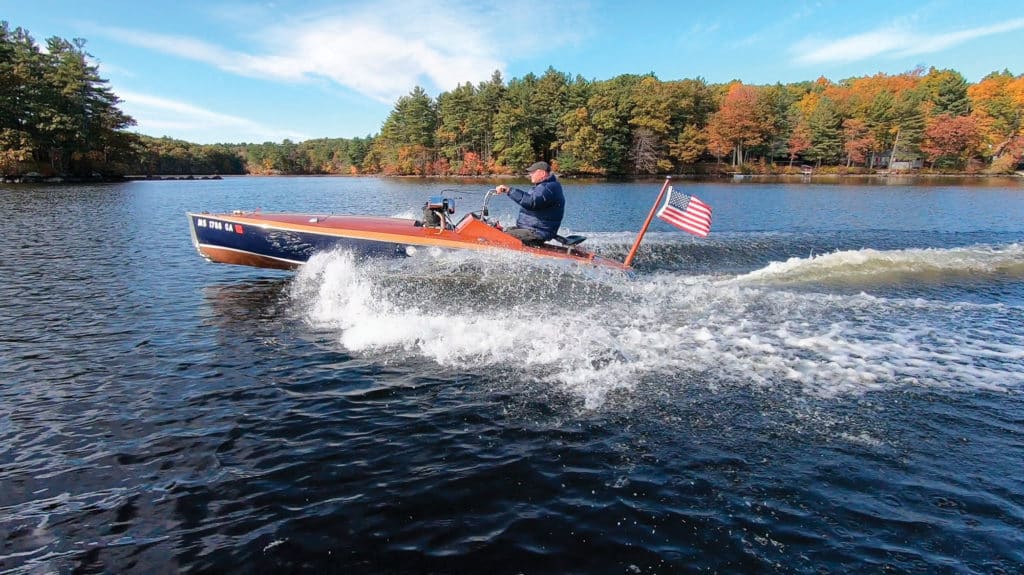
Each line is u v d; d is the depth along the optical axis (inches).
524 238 289.0
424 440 127.5
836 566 88.0
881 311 227.5
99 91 2081.7
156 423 135.8
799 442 125.7
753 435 129.0
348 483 110.8
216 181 2245.3
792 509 102.2
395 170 3078.2
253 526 98.0
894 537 94.3
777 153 2709.2
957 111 2741.1
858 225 571.2
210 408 143.9
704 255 370.6
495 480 111.8
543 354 179.5
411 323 208.4
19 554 90.5
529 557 90.5
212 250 287.1
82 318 222.1
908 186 1535.4
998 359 173.9
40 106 1819.6
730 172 2568.9
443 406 144.8
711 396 149.3
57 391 153.8
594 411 141.4
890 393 150.3
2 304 242.4
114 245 406.3
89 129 2034.9
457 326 205.6
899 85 3312.0
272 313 228.8
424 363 173.2
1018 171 2647.6
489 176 2647.6
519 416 138.9
